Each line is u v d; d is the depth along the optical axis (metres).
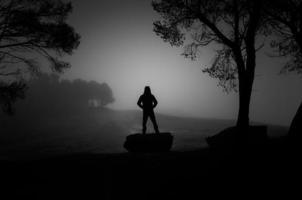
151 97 13.61
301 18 11.79
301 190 5.38
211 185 6.41
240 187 6.02
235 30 12.77
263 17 13.30
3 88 13.61
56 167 9.95
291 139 7.49
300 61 15.44
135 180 7.41
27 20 14.00
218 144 13.77
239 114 11.98
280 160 7.03
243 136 11.55
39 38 14.97
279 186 5.71
